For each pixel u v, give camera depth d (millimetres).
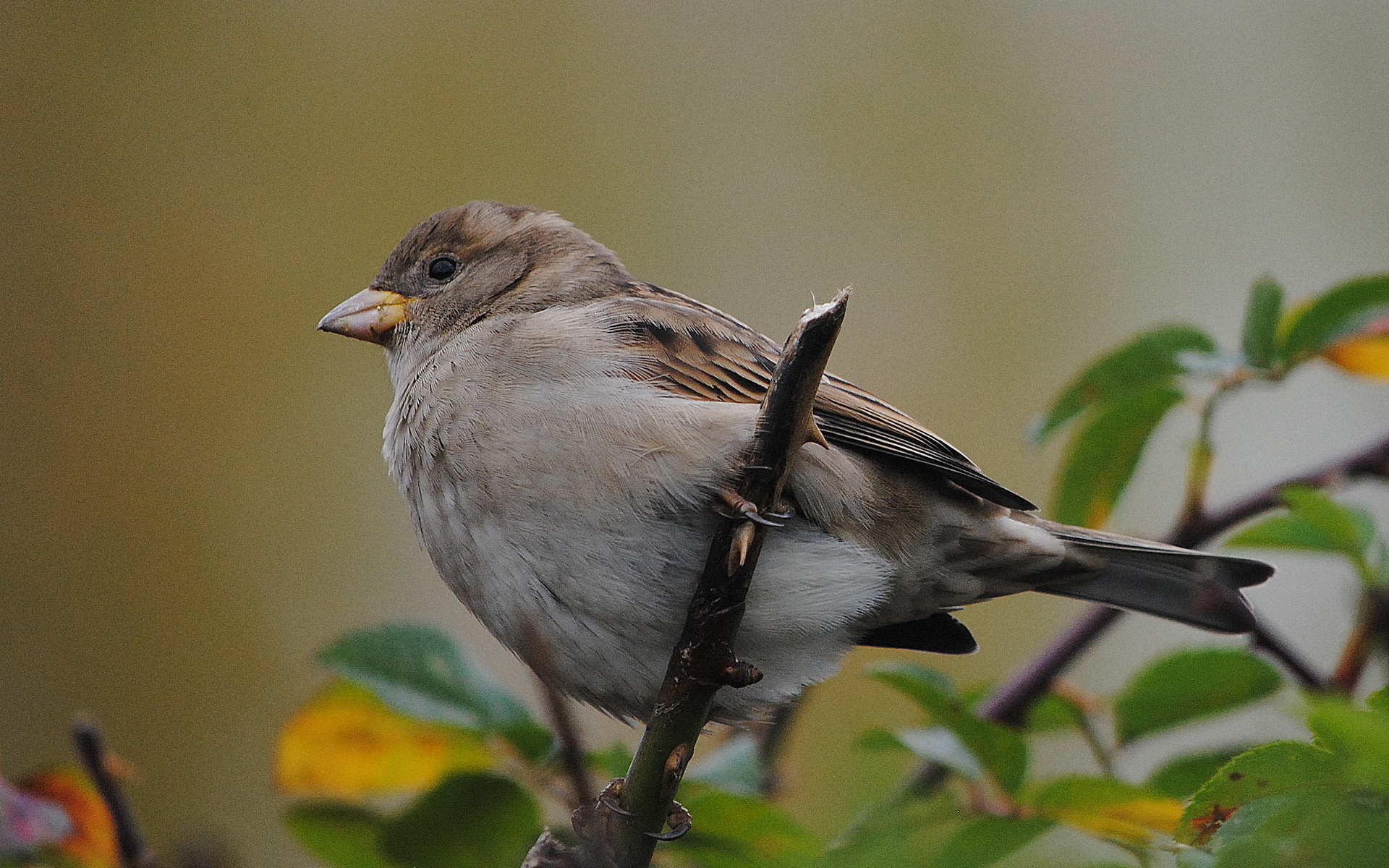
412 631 6129
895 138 14586
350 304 8234
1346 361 6770
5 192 14312
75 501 13773
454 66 14914
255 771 12844
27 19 14609
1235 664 6141
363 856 6383
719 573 5027
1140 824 5305
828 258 14219
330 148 14695
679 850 5750
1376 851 3443
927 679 5953
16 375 13992
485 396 6641
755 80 14914
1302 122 14141
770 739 7133
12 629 13430
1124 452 7199
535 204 14484
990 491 6781
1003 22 14891
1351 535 6359
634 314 6898
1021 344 13773
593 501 6371
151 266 14328
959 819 5574
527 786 5859
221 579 13602
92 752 5477
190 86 14695
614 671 6551
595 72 14906
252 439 13992
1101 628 6910
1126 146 14422
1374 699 3697
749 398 6734
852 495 6574
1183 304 13664
